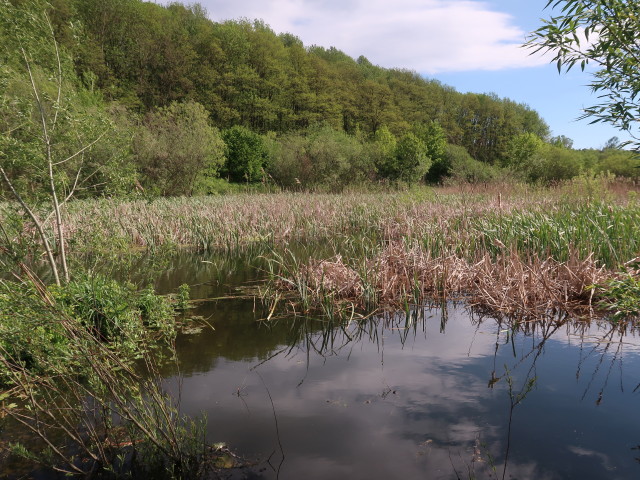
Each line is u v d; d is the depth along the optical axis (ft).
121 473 9.29
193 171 73.36
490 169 113.19
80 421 10.89
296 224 45.78
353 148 96.37
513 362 14.60
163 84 154.51
